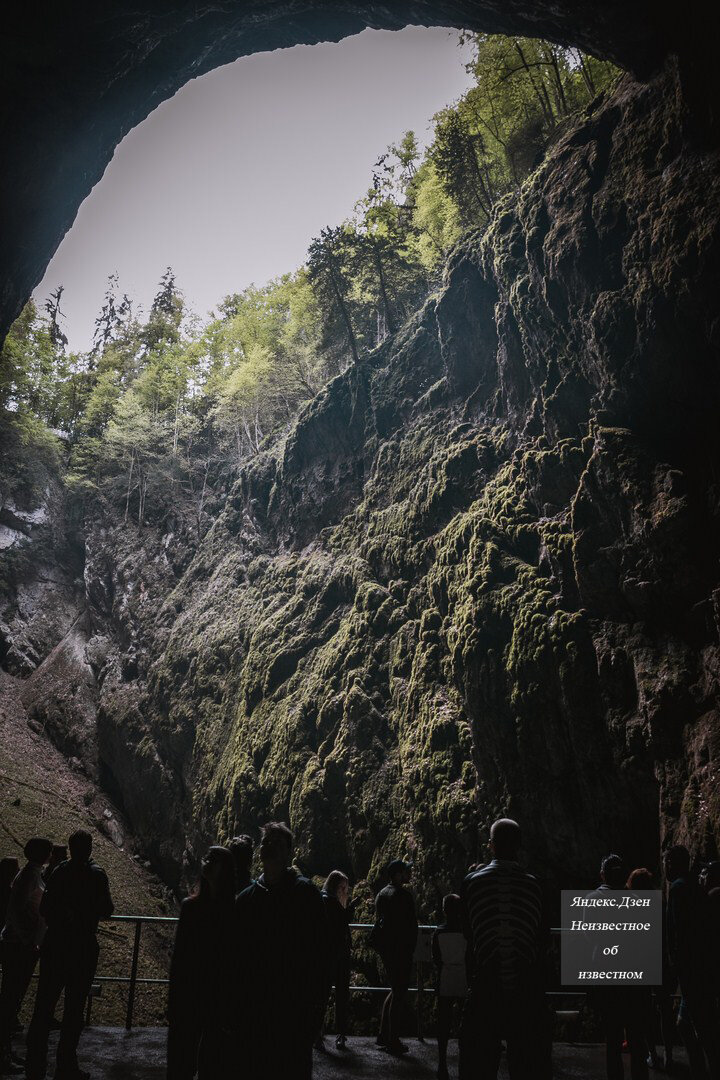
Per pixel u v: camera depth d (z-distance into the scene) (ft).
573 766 58.80
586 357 66.28
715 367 55.52
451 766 69.56
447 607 77.77
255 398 163.84
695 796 47.73
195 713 116.78
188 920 16.15
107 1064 25.22
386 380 106.93
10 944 24.66
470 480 81.92
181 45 58.13
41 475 177.27
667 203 59.21
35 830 110.01
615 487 58.80
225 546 139.95
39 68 49.44
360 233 130.11
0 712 139.64
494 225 82.64
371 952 68.33
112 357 233.55
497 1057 15.49
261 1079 13.67
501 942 15.76
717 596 50.44
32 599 163.63
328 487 113.09
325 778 80.94
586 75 101.60
